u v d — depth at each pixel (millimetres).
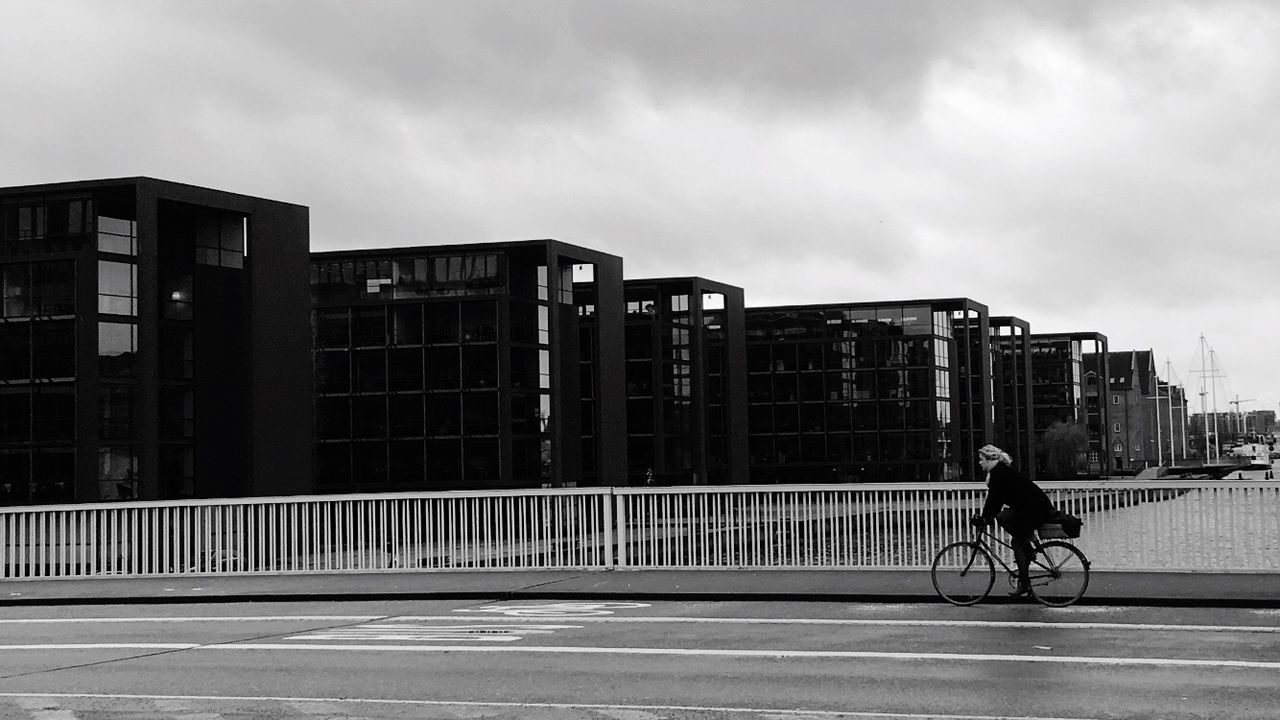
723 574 19875
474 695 10781
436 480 77500
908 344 110438
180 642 14633
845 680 11172
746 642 13523
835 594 17016
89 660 13352
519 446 78125
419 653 13156
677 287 98688
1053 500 19156
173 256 63969
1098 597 16141
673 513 20750
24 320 60406
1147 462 193750
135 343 61219
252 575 22016
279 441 67000
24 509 22641
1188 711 9727
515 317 78812
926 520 19500
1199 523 18625
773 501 20219
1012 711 9789
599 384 85812
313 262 80188
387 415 78375
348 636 14703
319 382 79375
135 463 60594
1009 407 143000
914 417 109750
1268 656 12203
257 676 11969
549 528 21375
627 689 10930
